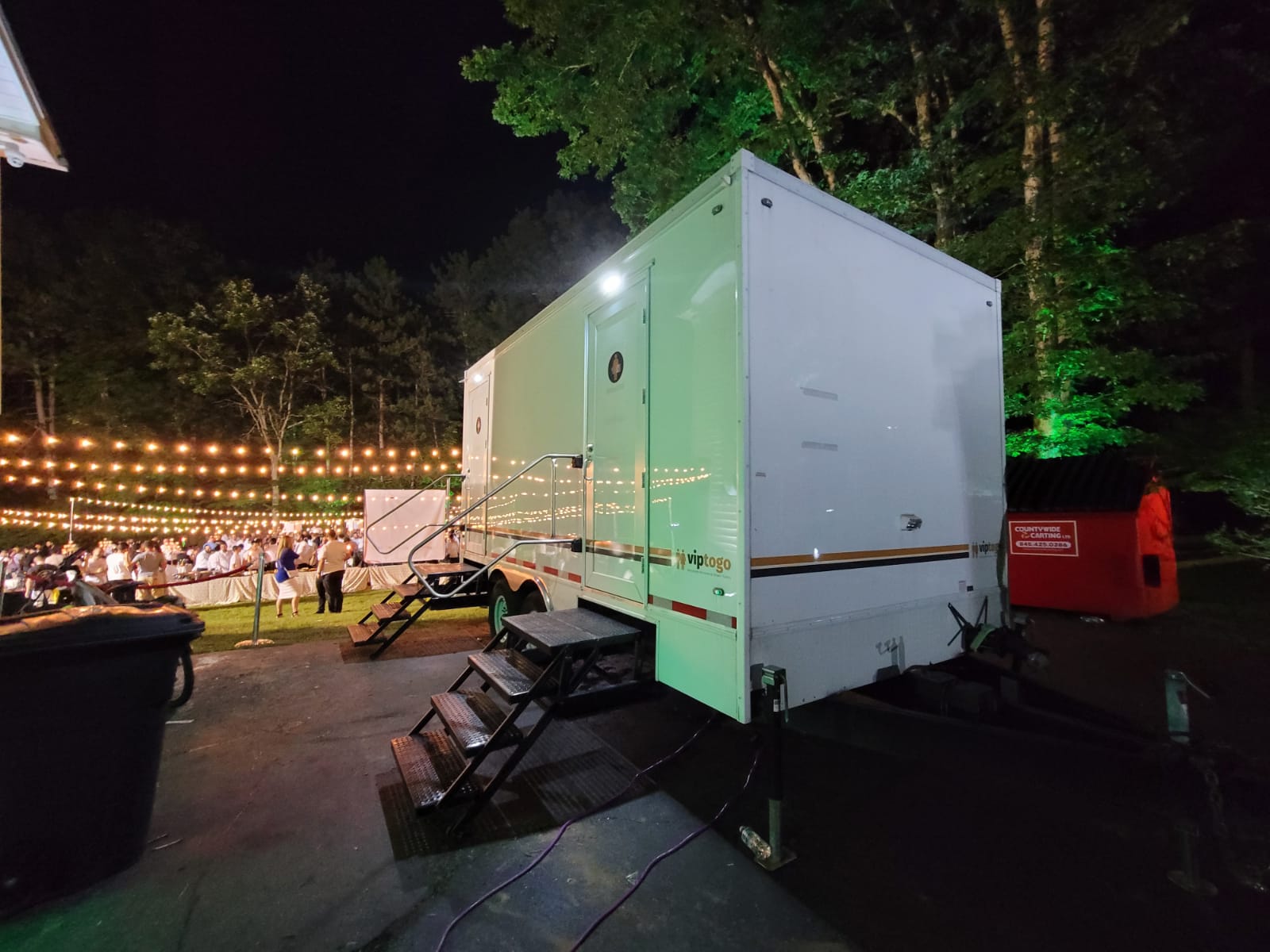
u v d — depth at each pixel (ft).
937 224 28.12
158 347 75.82
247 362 81.76
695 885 8.93
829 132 31.42
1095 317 24.07
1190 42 24.43
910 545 11.65
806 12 28.55
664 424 11.18
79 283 85.30
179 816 11.06
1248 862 8.74
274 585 38.88
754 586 9.16
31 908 8.55
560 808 11.15
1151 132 23.27
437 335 94.94
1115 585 22.35
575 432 14.94
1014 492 25.23
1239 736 12.75
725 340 9.63
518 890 8.87
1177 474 23.88
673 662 10.69
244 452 45.24
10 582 29.89
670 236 11.24
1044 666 12.64
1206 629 21.31
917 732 9.68
